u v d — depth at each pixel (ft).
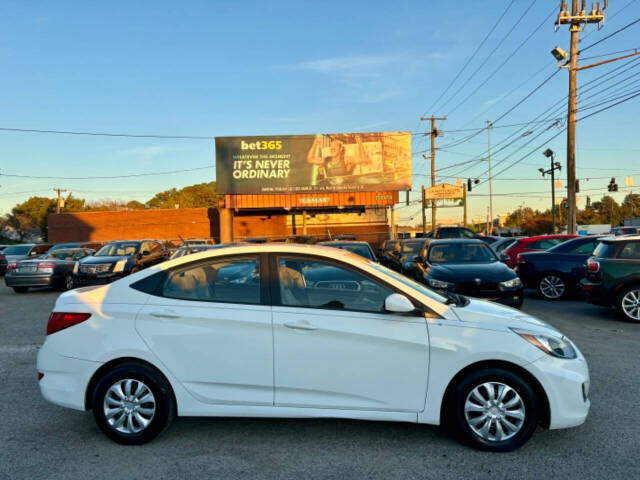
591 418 13.55
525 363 11.40
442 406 11.84
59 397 12.34
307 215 125.80
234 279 12.66
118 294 12.78
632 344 22.15
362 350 11.75
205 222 132.05
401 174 111.34
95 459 11.46
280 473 10.67
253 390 12.06
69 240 133.08
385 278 12.38
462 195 139.23
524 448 11.73
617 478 10.25
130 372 12.12
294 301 12.35
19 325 30.40
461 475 10.46
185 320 12.19
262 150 112.57
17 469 10.97
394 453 11.56
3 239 205.77
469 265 30.07
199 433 12.91
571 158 63.05
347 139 112.06
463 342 11.56
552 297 36.35
